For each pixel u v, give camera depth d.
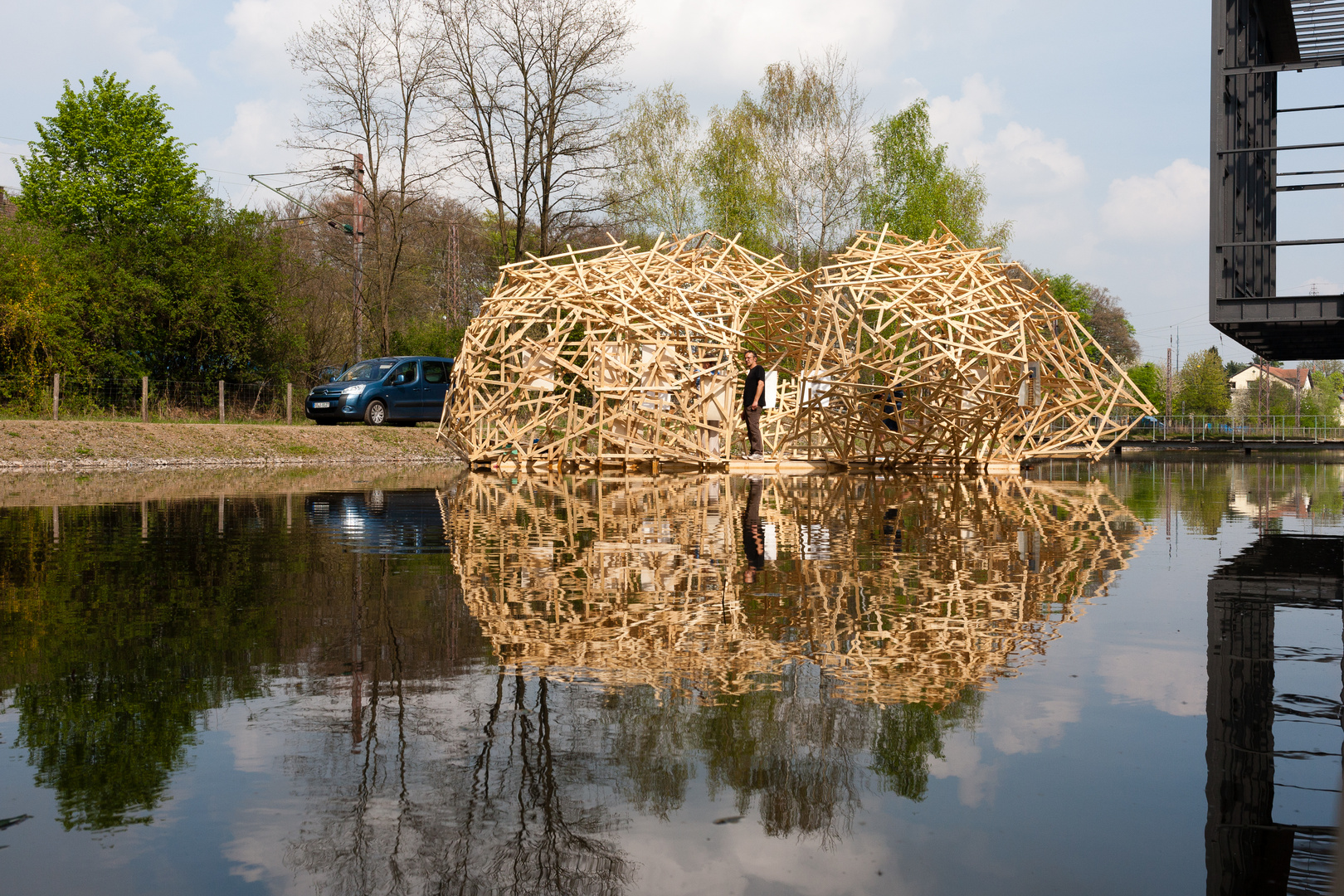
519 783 1.98
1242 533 6.87
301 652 3.14
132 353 26.20
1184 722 2.37
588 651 3.12
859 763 2.08
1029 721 2.38
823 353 14.19
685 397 15.23
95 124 34.06
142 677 2.84
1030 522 7.45
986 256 14.30
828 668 2.90
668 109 34.19
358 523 7.43
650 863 1.61
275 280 29.16
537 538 6.33
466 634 3.40
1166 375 63.75
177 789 1.96
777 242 34.59
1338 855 1.62
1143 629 3.47
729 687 2.69
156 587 4.43
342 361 33.06
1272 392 67.88
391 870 1.59
